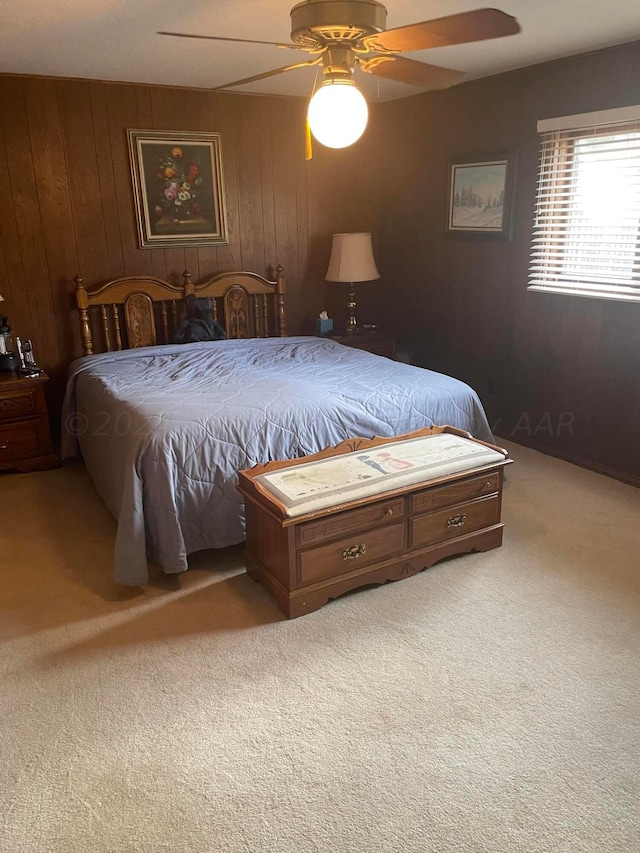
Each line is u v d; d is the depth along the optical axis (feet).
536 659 7.15
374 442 9.50
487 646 7.38
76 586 8.77
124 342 14.61
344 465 8.66
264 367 12.25
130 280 14.20
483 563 9.11
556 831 5.16
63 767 5.88
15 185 12.91
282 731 6.23
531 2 8.50
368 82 13.67
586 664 7.06
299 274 16.53
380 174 16.62
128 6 8.30
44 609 8.25
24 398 12.41
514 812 5.33
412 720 6.32
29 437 12.67
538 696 6.61
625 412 11.80
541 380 13.39
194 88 13.99
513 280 13.57
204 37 6.96
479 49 11.09
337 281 15.85
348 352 13.60
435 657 7.22
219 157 14.69
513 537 9.83
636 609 8.00
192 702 6.63
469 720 6.31
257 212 15.53
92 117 13.25
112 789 5.65
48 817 5.39
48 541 10.05
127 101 13.48
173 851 5.08
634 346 11.43
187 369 12.10
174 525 8.53
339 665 7.12
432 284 15.76
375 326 17.15
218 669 7.10
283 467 8.67
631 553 9.34
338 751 5.98
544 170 12.40
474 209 14.03
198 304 14.60
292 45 7.10
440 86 8.67
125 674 7.05
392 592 8.46
